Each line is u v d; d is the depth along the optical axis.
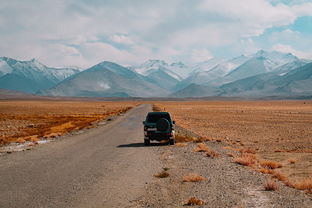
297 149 24.88
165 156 17.66
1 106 142.88
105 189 10.41
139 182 11.41
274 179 12.17
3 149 21.47
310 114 82.56
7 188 10.55
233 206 8.46
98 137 28.45
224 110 108.56
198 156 17.70
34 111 99.50
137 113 74.81
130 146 22.36
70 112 93.31
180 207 8.47
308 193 9.87
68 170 13.64
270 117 69.38
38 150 20.33
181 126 43.09
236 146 25.77
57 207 8.53
